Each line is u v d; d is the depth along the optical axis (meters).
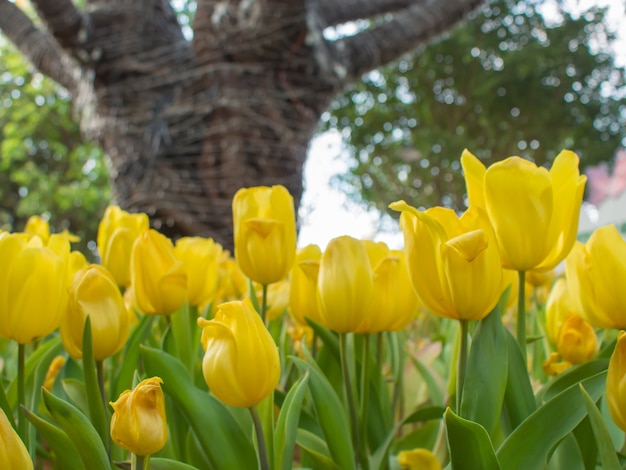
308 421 0.66
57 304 0.54
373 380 0.71
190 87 2.40
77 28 2.40
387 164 9.75
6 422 0.41
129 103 2.42
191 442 0.60
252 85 2.39
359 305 0.57
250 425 0.61
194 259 0.76
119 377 0.64
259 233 0.65
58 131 10.24
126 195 2.38
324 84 2.51
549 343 0.76
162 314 0.66
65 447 0.50
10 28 2.97
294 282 0.69
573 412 0.47
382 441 0.67
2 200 11.66
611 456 0.43
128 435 0.45
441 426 0.68
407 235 0.52
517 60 8.51
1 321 0.53
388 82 9.44
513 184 0.51
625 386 0.43
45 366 0.63
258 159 2.36
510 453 0.47
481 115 9.12
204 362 0.50
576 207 0.53
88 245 10.88
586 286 0.56
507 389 0.52
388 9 3.12
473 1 3.07
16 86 9.12
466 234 0.49
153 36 2.46
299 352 0.85
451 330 0.87
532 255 0.52
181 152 2.37
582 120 8.82
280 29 2.39
